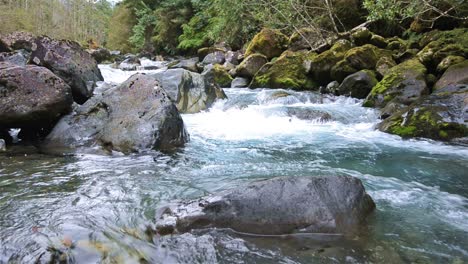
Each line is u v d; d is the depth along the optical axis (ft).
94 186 11.71
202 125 22.49
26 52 41.24
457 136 18.25
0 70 16.25
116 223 8.88
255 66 39.45
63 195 10.80
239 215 8.85
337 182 9.73
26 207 9.70
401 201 11.08
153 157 15.31
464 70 24.18
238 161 15.19
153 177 12.82
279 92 30.78
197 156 15.76
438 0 29.66
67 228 8.13
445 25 34.24
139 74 18.69
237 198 9.04
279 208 8.87
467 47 28.22
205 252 7.95
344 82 30.27
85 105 18.13
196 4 73.41
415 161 15.65
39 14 95.91
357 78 29.27
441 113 19.15
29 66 17.49
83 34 124.57
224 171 13.71
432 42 30.12
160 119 16.57
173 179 12.64
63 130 16.83
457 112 18.89
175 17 80.53
